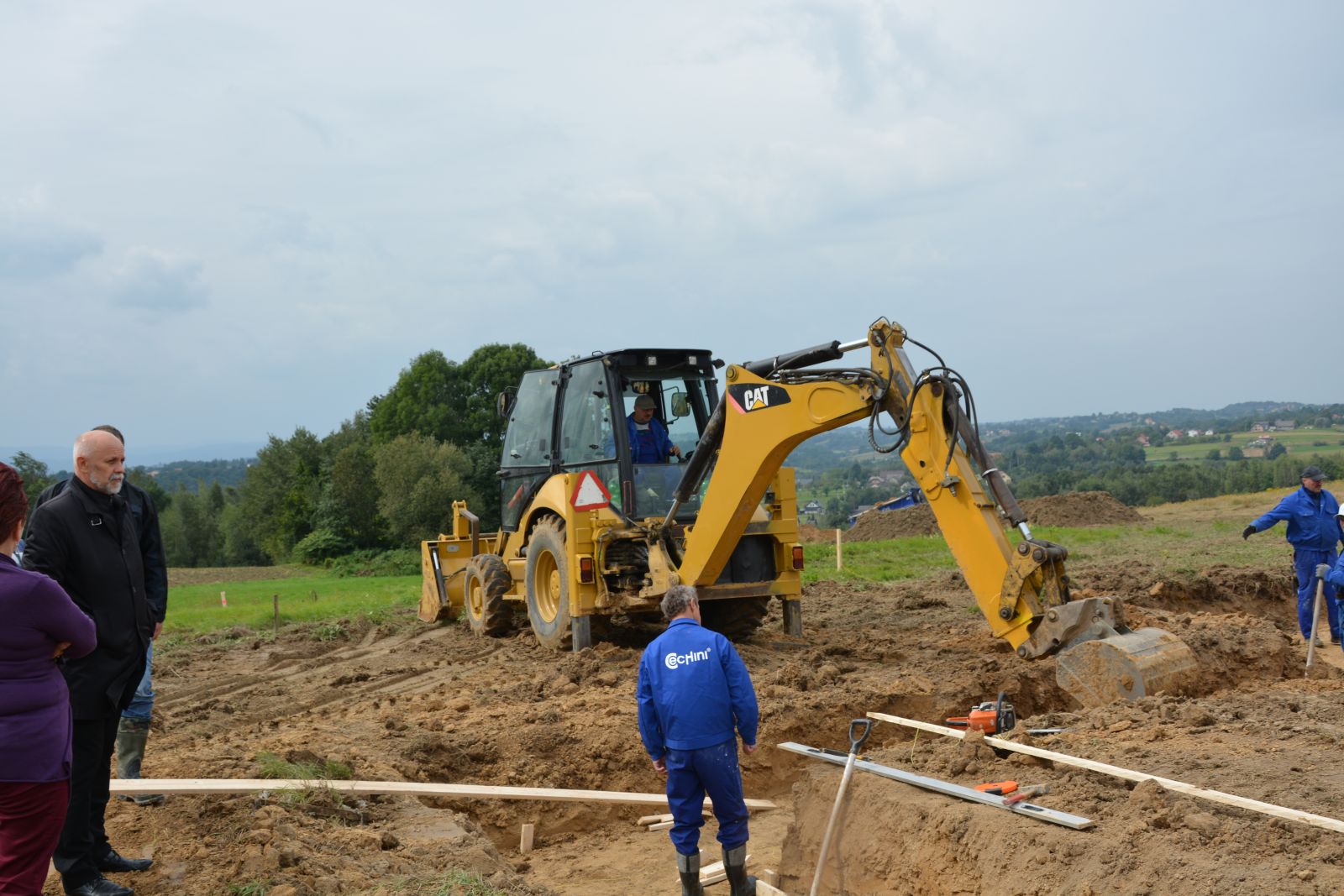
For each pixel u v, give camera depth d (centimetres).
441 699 928
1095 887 450
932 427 791
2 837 387
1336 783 514
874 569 1919
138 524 498
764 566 1113
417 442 5125
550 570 1173
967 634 1148
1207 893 417
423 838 580
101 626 450
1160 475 6319
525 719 827
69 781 407
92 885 450
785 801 767
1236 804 482
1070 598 764
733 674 526
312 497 6059
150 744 807
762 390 925
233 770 635
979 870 504
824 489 6862
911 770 618
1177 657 744
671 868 646
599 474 1120
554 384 1221
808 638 1175
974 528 771
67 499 452
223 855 497
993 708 662
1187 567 1565
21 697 386
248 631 1495
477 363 5509
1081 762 562
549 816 715
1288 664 909
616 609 1079
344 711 916
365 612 1590
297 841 524
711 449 1015
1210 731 623
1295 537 1060
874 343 835
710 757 517
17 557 475
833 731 820
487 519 5225
